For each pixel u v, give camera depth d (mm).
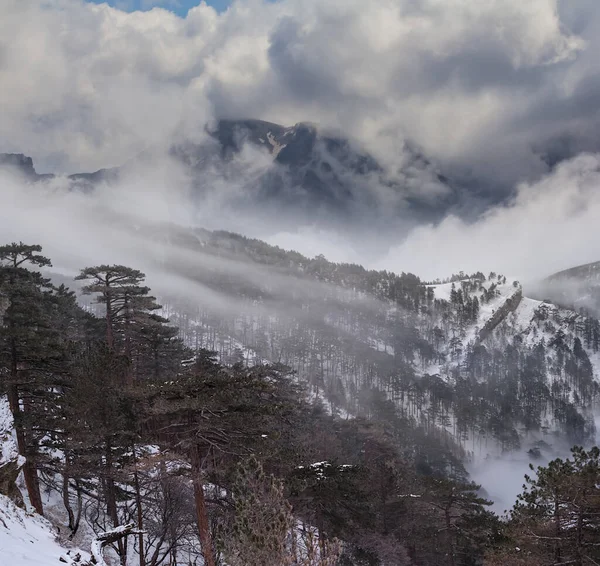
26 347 22641
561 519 19578
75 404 20406
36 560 11117
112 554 22828
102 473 21000
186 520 23125
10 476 18734
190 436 19547
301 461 25031
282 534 13008
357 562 26234
